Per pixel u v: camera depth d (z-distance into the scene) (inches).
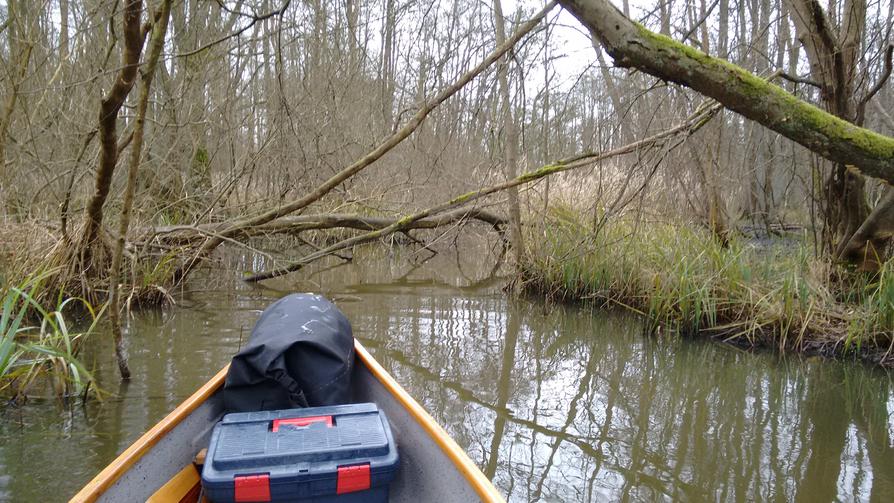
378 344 238.7
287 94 401.7
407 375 205.9
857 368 221.5
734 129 358.3
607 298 307.0
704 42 304.2
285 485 94.7
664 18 286.7
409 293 338.3
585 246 308.0
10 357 176.2
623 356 235.5
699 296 257.6
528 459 149.3
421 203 440.8
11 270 232.8
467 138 415.8
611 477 140.8
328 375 125.3
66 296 257.1
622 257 303.4
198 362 204.5
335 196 413.7
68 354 167.3
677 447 157.6
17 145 275.9
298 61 411.5
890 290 230.1
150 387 181.5
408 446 118.9
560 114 309.7
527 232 346.6
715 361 230.5
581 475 141.6
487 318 287.0
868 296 250.8
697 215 331.9
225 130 367.9
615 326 277.4
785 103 149.9
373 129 436.8
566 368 219.6
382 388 141.9
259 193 408.8
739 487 137.2
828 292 256.8
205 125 367.2
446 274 403.5
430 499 103.8
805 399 193.8
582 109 376.5
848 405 188.7
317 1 328.8
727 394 197.3
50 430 152.6
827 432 168.7
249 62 398.0
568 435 163.5
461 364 219.5
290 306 144.2
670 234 307.3
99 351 214.7
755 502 130.8
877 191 291.9
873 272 258.8
